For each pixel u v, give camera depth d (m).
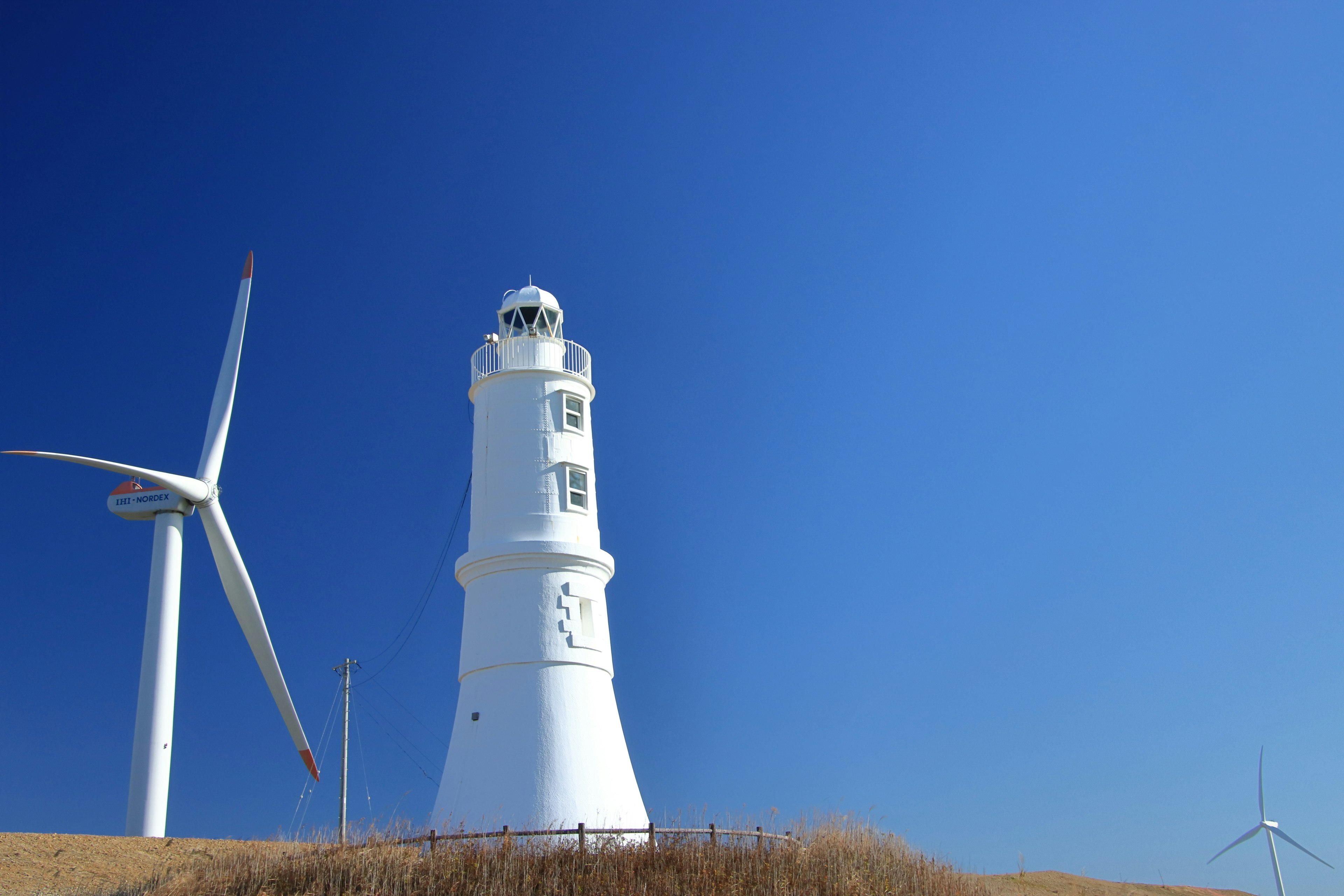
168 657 33.72
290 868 24.69
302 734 37.44
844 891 26.31
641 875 25.86
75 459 33.75
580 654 33.41
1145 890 35.38
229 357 38.62
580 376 37.16
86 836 26.92
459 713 33.72
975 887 30.98
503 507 34.97
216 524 35.97
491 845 26.98
